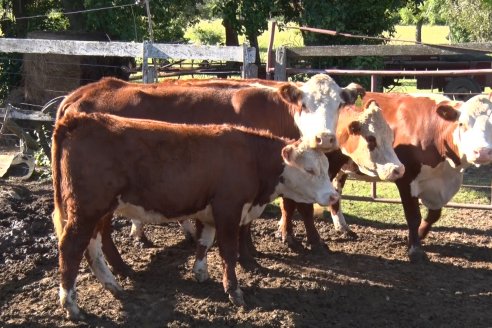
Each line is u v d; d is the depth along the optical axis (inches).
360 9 576.7
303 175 236.5
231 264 233.9
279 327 222.7
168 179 222.7
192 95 280.7
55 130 219.0
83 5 627.8
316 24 567.8
